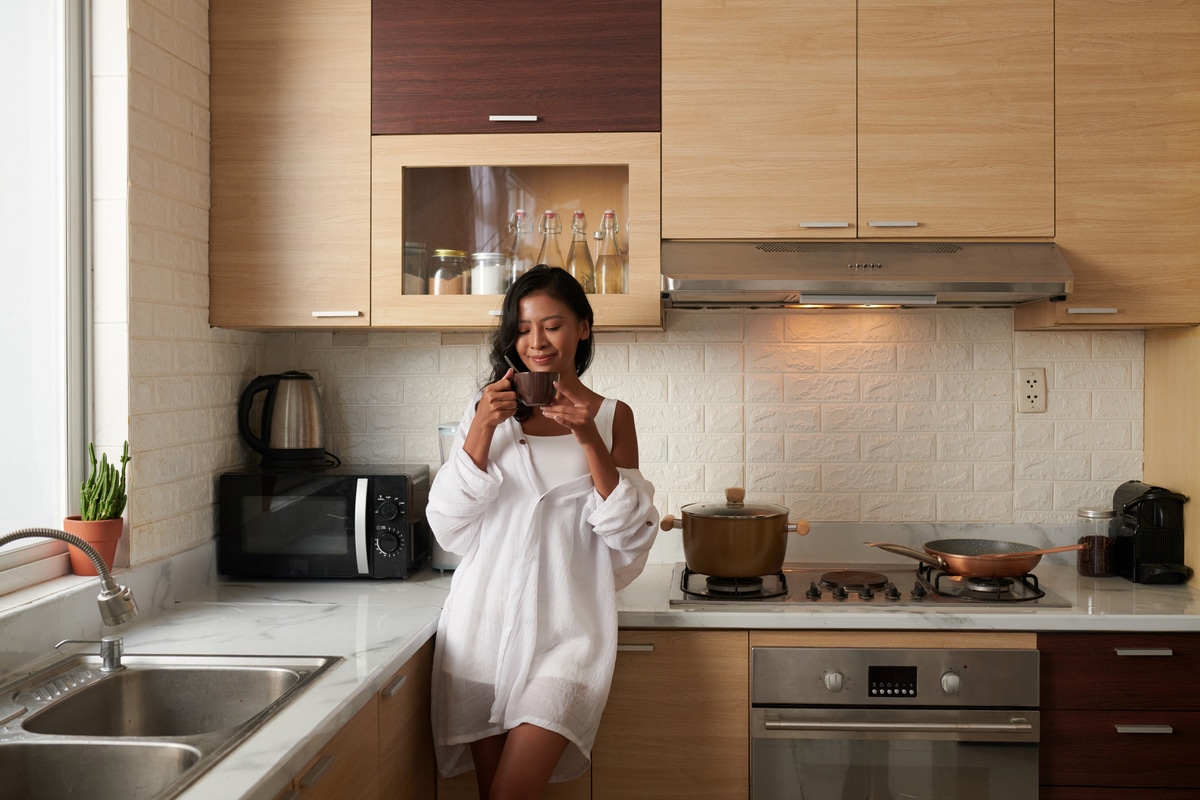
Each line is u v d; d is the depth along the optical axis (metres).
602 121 2.21
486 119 2.22
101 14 1.91
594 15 2.21
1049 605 2.03
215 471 2.30
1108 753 1.99
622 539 1.84
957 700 1.99
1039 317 2.33
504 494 1.89
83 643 1.66
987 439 2.52
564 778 1.98
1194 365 2.26
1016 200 2.19
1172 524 2.26
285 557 2.24
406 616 1.92
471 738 1.84
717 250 2.19
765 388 2.54
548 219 2.24
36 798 1.23
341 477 2.23
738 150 2.21
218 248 2.25
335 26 2.23
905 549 2.19
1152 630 1.97
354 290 2.23
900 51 2.20
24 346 1.77
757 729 2.01
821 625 2.00
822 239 2.22
